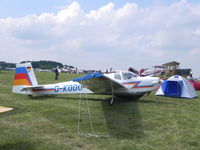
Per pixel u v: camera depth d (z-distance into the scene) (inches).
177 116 238.8
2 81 656.4
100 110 267.3
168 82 405.7
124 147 144.5
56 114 239.9
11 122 203.0
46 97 365.7
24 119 215.5
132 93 328.5
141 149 142.1
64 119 219.0
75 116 233.0
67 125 197.5
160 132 180.9
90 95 402.0
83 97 375.9
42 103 307.0
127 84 322.0
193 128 194.2
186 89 388.2
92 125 198.8
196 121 218.7
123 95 334.6
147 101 341.7
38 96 375.9
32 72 362.0
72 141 155.8
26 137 161.8
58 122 207.3
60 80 773.3
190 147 148.7
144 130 185.9
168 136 170.6
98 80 258.7
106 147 144.5
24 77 358.3
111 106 294.2
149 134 174.9
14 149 137.8
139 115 241.6
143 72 1208.8
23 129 182.1
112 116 235.6
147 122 212.2
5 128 183.2
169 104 316.8
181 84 393.1
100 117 230.7
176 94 396.2
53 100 336.2
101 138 163.3
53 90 359.6
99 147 144.5
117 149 141.4
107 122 210.2
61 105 295.0
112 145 148.2
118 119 222.7
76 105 298.2
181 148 146.4
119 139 161.3
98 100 345.7
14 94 388.8
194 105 313.1
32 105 290.0
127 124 204.2
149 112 258.1
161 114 248.2
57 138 161.6
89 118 225.1
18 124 196.9
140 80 328.5
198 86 537.6
